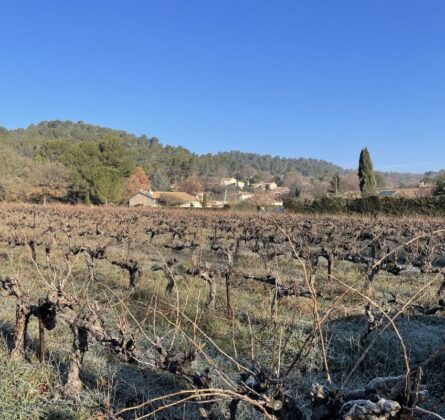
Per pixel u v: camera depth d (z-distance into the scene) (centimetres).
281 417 286
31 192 5184
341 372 564
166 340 621
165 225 2425
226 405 443
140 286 945
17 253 1454
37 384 480
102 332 441
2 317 727
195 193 8025
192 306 788
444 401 257
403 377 259
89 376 519
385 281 1116
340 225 2011
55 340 644
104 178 5847
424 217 2583
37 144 9638
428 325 756
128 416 437
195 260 849
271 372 302
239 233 2061
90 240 1853
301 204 3594
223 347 623
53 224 2223
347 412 246
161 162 11925
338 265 1344
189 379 351
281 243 1391
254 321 732
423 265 1011
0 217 2428
